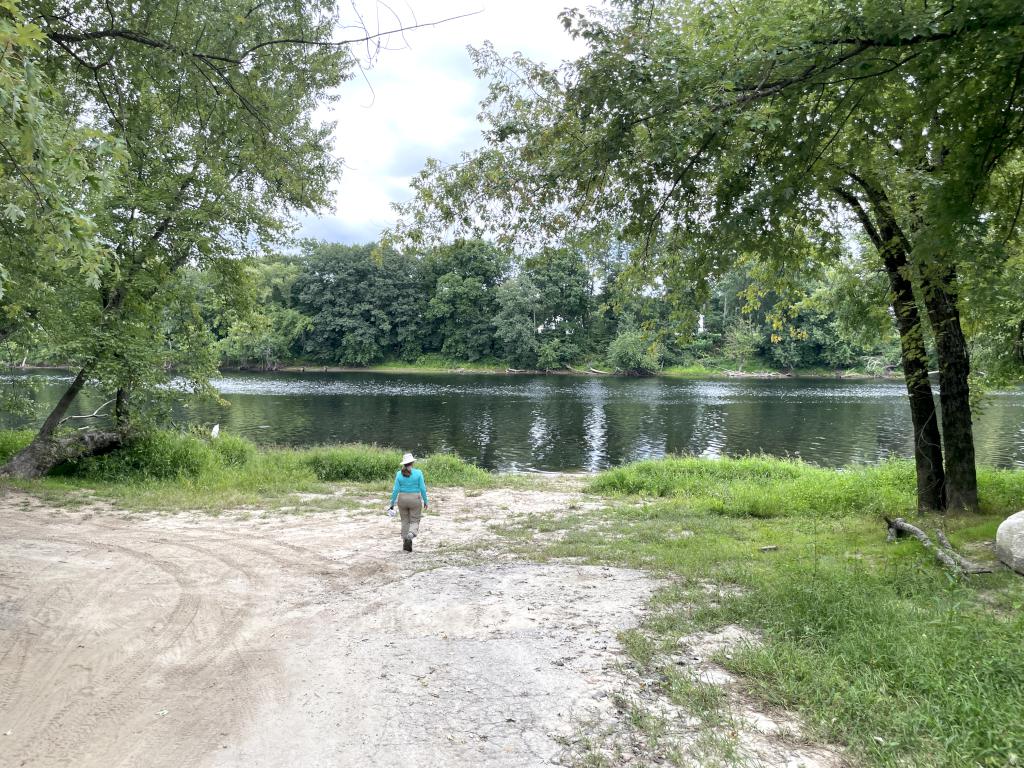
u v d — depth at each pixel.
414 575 8.25
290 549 9.78
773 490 14.84
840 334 14.34
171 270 17.16
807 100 6.79
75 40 7.40
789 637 5.47
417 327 101.31
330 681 5.04
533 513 13.37
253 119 10.40
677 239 7.93
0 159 4.38
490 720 4.34
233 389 56.25
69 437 17.16
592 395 54.59
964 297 9.89
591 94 6.41
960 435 10.80
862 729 3.98
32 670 5.21
